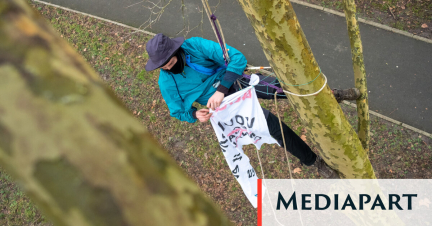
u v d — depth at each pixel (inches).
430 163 181.5
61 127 12.0
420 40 213.3
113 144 12.8
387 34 219.8
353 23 103.3
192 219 13.9
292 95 64.7
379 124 196.7
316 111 65.6
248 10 50.1
